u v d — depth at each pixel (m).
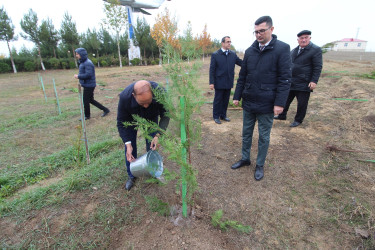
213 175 3.18
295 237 2.20
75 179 2.99
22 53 25.28
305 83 4.37
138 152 3.81
